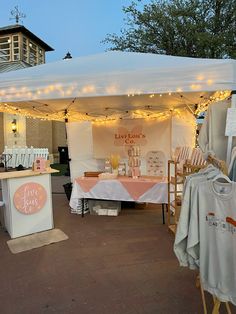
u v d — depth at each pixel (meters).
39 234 4.10
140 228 4.38
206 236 1.87
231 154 2.29
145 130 5.64
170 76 3.25
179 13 11.65
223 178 1.84
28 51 16.67
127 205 5.65
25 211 4.00
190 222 1.91
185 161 3.66
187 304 2.41
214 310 1.94
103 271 3.01
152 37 12.29
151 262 3.21
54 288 2.68
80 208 5.18
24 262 3.22
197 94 4.50
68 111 6.07
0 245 3.70
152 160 5.54
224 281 1.79
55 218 4.93
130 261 3.24
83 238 3.96
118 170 5.13
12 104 5.25
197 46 11.20
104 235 4.08
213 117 2.56
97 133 5.98
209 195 1.83
